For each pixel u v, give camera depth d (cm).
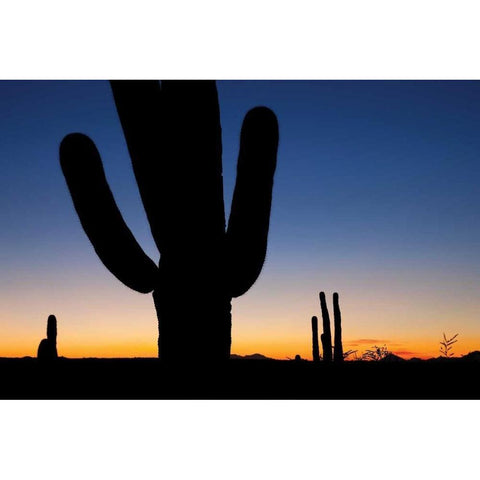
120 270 552
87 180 547
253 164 510
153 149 529
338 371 989
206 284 528
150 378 677
